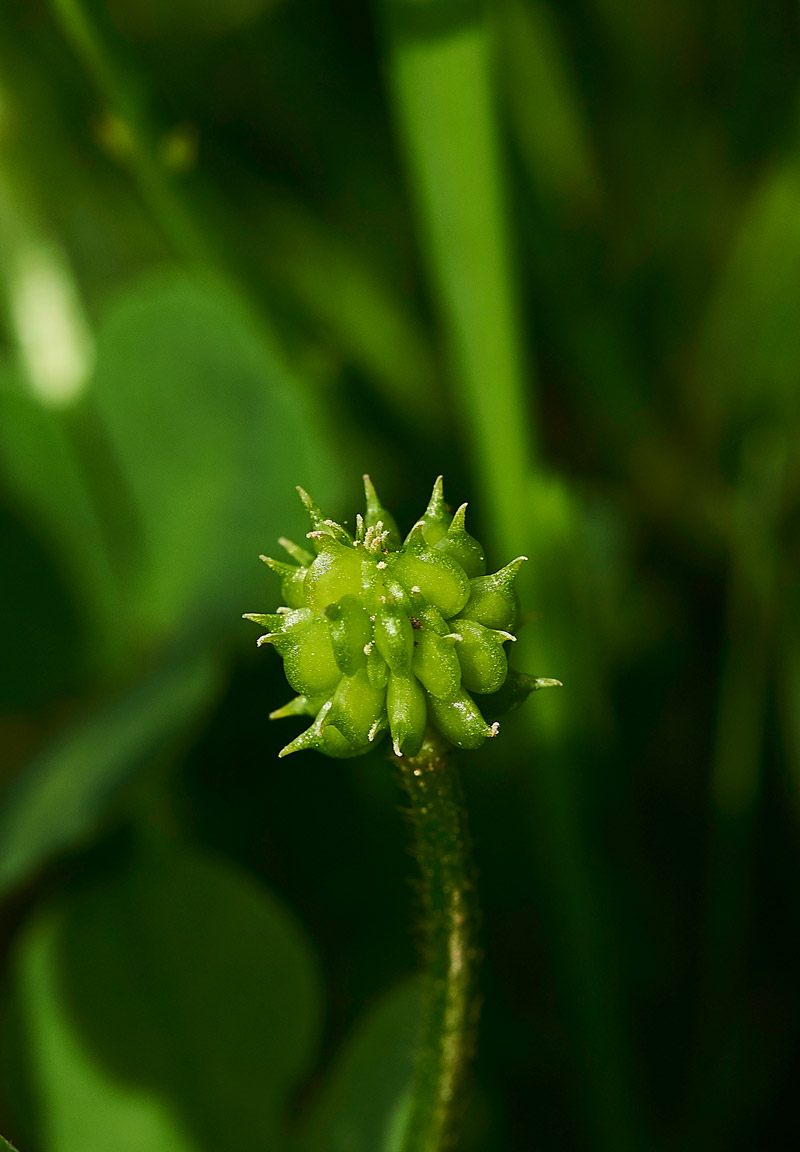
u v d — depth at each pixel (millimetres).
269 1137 157
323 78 220
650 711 187
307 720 181
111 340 165
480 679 134
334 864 176
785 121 202
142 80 176
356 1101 155
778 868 173
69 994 159
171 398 166
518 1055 167
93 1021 158
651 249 216
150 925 161
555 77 210
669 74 217
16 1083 157
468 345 164
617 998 163
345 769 179
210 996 160
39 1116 157
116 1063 158
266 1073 159
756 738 172
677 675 189
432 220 164
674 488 203
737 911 168
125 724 158
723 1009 167
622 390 207
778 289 200
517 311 164
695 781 182
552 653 163
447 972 141
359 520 135
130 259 203
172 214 184
